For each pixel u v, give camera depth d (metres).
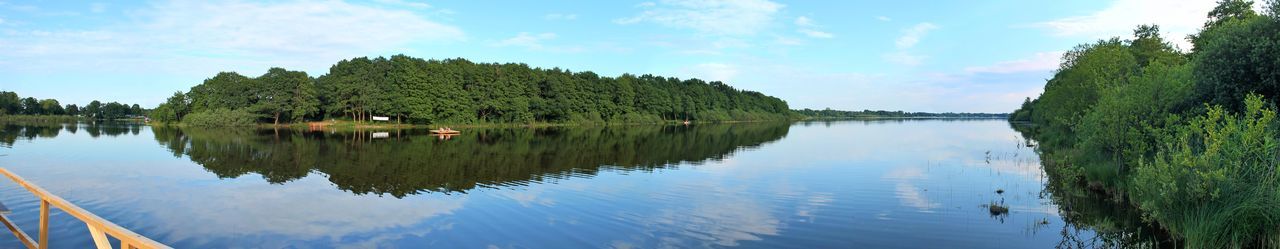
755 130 76.62
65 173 23.59
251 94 83.88
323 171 24.84
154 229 13.72
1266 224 10.80
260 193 18.61
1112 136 19.47
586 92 104.31
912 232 13.46
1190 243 11.22
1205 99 19.08
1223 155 12.71
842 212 15.62
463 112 87.12
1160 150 16.02
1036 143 42.56
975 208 16.08
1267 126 13.00
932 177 22.72
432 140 48.78
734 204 16.78
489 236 13.10
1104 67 37.19
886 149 37.56
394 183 20.84
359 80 82.81
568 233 13.38
